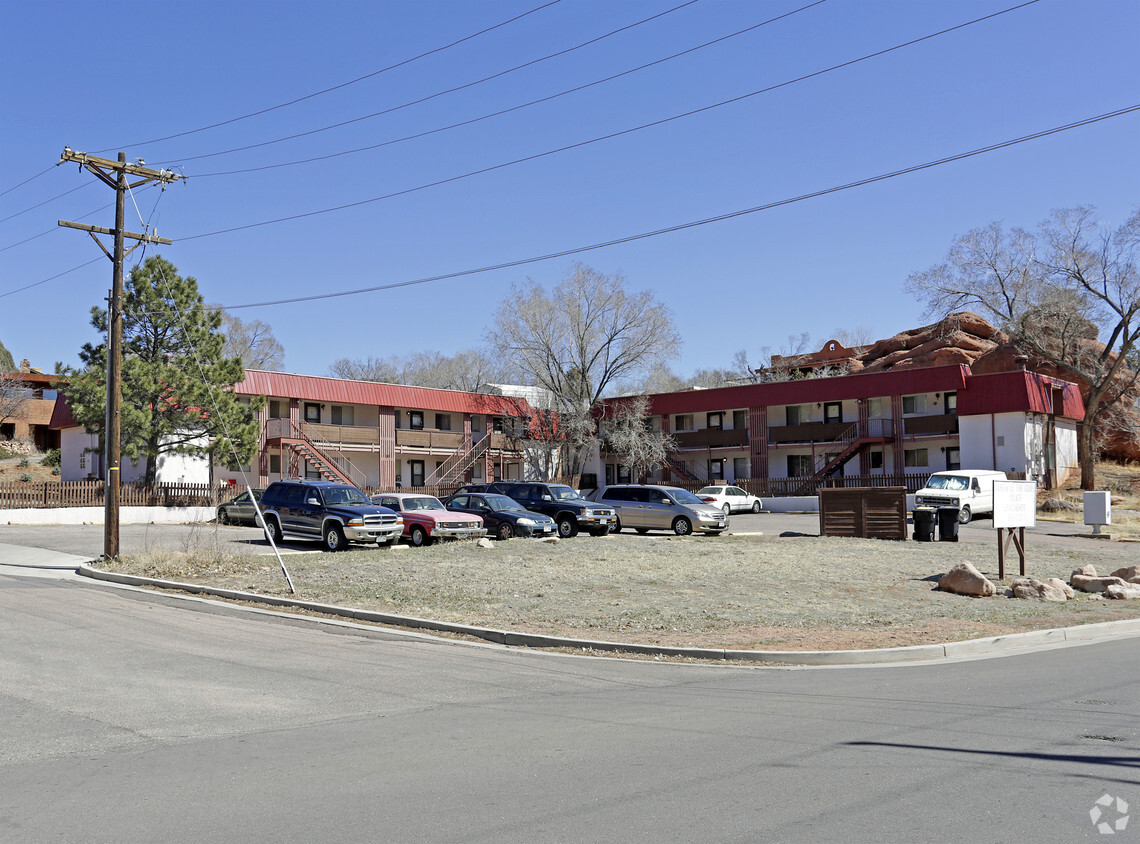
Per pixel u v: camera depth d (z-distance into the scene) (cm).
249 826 531
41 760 675
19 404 6725
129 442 3641
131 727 776
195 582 1791
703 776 627
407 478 5650
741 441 5834
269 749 707
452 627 1352
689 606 1548
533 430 5919
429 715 832
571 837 509
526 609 1505
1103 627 1443
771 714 839
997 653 1261
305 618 1452
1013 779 615
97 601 1569
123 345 3791
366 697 909
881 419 5284
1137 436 5544
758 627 1383
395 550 2384
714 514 3034
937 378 5031
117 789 604
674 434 6175
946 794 582
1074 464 5403
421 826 529
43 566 2125
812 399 5472
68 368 3659
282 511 2559
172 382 3697
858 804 563
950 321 6738
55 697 883
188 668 1034
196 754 692
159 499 3784
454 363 9125
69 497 3609
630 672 1084
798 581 1858
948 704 882
